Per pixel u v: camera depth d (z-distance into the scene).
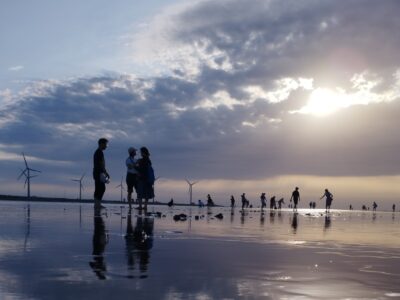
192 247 6.27
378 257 5.75
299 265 4.83
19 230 8.23
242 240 7.60
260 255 5.60
